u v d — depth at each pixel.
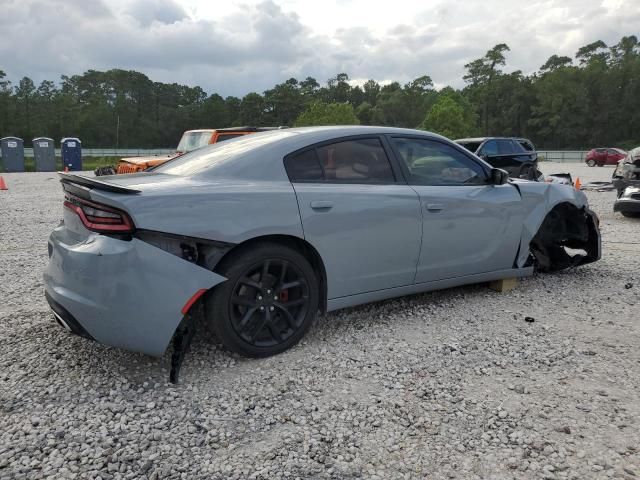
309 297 3.40
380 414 2.65
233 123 117.31
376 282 3.73
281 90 112.00
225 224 2.99
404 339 3.62
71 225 3.10
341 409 2.71
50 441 2.40
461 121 71.88
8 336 3.64
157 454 2.32
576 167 35.41
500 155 13.89
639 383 2.97
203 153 3.78
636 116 88.81
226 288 3.05
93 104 105.12
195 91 131.75
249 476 2.17
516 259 4.64
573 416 2.62
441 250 4.05
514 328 3.83
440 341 3.58
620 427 2.52
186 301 2.86
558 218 5.22
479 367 3.19
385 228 3.68
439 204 3.97
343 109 73.06
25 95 102.31
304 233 3.29
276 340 3.32
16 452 2.31
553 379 3.03
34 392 2.86
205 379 3.03
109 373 3.09
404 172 3.94
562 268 5.32
